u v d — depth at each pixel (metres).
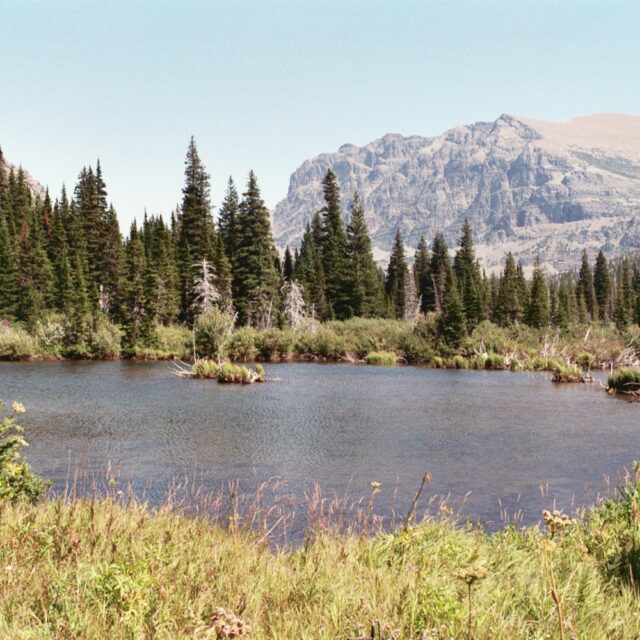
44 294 78.12
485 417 27.14
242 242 84.75
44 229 98.00
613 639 5.11
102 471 16.08
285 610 4.97
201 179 90.00
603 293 134.75
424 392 36.53
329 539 8.23
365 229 95.56
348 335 68.25
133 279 75.38
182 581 5.29
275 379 43.41
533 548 7.89
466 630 4.51
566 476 16.61
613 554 7.37
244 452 19.02
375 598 5.17
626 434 23.12
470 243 115.06
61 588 4.60
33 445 19.47
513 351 62.19
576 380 44.31
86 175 97.94
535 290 88.38
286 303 79.38
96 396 32.44
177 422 24.47
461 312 62.97
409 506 13.48
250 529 8.96
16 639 3.80
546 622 5.09
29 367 50.44
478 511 13.24
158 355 61.84
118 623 4.19
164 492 13.88
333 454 19.00
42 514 7.13
